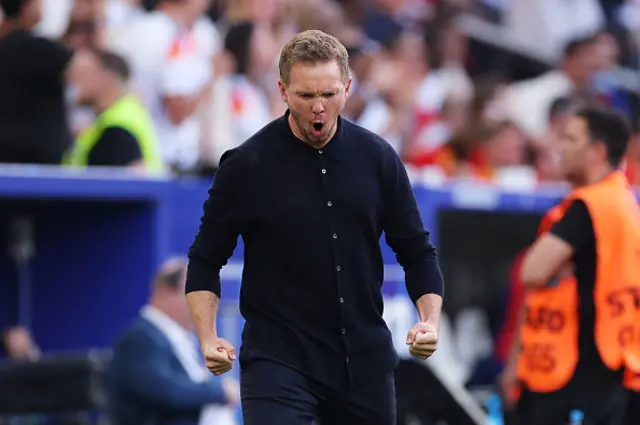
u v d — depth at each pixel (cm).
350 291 1557
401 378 2589
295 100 1462
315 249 1542
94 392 2525
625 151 2136
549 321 2100
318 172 1539
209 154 3017
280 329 1560
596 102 4216
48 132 2766
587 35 4256
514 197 3152
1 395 2488
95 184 2622
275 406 1535
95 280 2892
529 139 3866
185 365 2573
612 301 2069
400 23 4047
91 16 3186
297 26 3497
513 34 4806
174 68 3141
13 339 2866
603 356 2061
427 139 3750
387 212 1568
